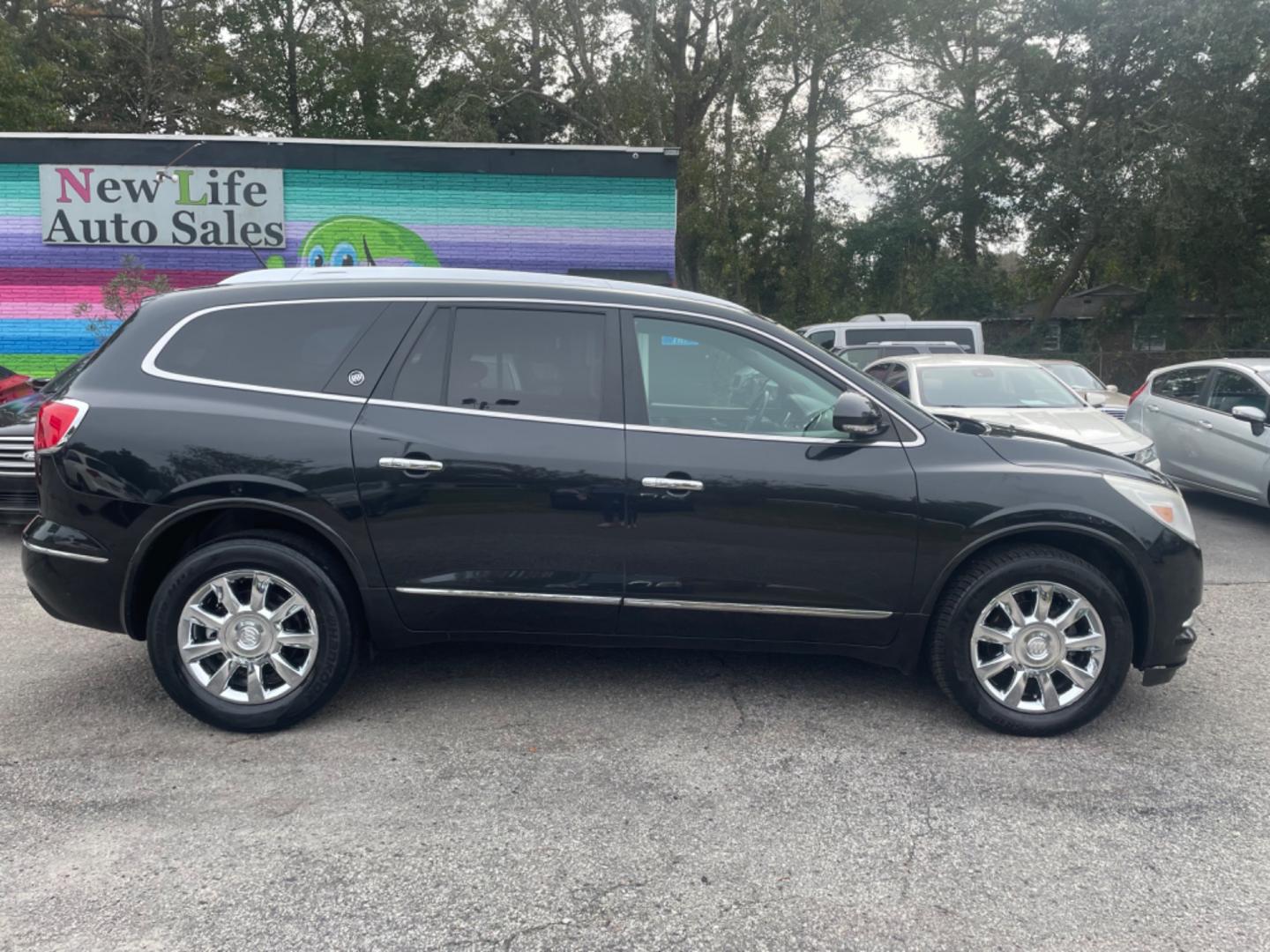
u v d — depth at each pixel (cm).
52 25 2978
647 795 355
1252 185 2923
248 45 3164
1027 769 381
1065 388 892
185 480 391
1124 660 404
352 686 459
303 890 292
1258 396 917
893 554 403
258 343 410
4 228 1409
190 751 386
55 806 341
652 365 413
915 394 879
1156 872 310
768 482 400
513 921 279
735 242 2736
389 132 3138
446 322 412
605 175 1460
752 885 299
